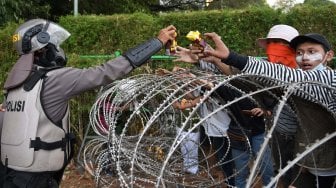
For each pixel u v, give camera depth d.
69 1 17.12
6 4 11.24
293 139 3.07
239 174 3.88
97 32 8.95
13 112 2.71
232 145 3.92
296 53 2.91
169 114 4.32
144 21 8.85
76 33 8.97
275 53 3.48
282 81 2.27
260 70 2.54
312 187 3.01
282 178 3.28
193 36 2.93
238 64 2.60
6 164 2.77
